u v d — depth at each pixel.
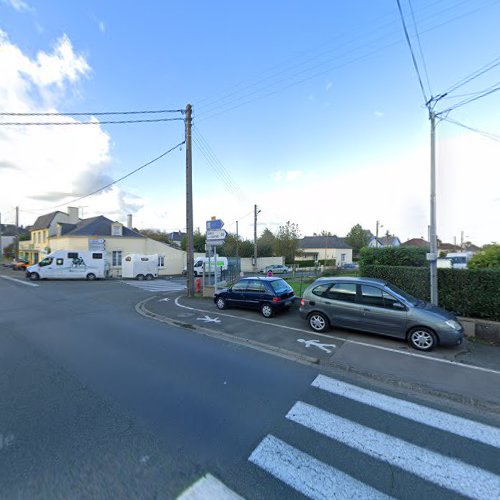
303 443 3.05
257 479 2.54
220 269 18.94
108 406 3.71
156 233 53.88
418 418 3.63
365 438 3.17
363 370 5.08
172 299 12.97
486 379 4.73
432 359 5.60
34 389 4.15
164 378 4.62
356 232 60.94
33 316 9.16
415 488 2.48
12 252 51.31
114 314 9.66
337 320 7.12
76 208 37.56
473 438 3.22
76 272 22.89
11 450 2.83
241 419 3.49
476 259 8.88
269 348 6.31
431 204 7.69
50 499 2.27
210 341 6.77
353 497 2.37
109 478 2.50
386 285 6.89
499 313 7.30
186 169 13.65
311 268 40.75
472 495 2.42
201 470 2.62
